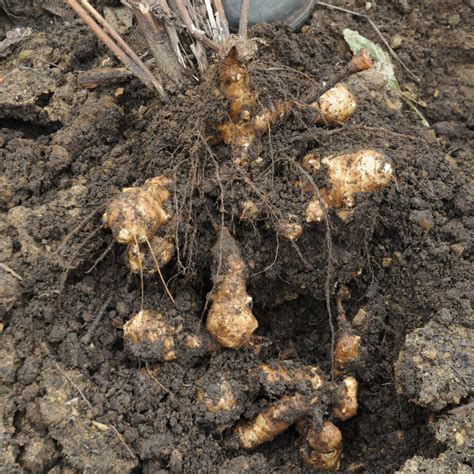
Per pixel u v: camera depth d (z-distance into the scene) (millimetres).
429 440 842
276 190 859
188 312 846
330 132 887
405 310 892
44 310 838
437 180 924
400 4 1123
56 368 818
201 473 809
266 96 874
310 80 935
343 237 861
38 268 844
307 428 841
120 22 1029
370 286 897
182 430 818
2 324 833
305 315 917
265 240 865
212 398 821
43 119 944
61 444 788
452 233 900
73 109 945
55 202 883
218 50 882
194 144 864
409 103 1062
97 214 870
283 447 868
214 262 833
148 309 841
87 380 821
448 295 865
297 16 1030
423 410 857
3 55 1001
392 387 881
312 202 839
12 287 835
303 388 834
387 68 1064
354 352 856
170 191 844
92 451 789
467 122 1056
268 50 990
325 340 905
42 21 1050
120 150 925
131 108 958
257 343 865
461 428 808
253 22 1007
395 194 899
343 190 825
